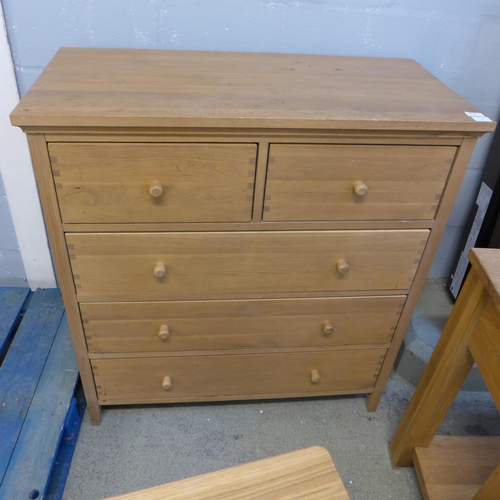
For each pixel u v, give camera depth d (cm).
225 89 101
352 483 131
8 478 116
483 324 100
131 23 126
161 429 141
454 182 104
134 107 89
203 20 128
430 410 122
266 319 123
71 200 96
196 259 109
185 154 93
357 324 127
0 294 164
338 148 96
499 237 149
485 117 96
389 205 106
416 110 97
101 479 128
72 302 112
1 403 131
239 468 79
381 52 138
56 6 122
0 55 125
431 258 116
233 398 141
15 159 142
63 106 87
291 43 134
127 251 105
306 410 150
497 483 97
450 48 139
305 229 107
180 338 123
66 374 140
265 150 94
